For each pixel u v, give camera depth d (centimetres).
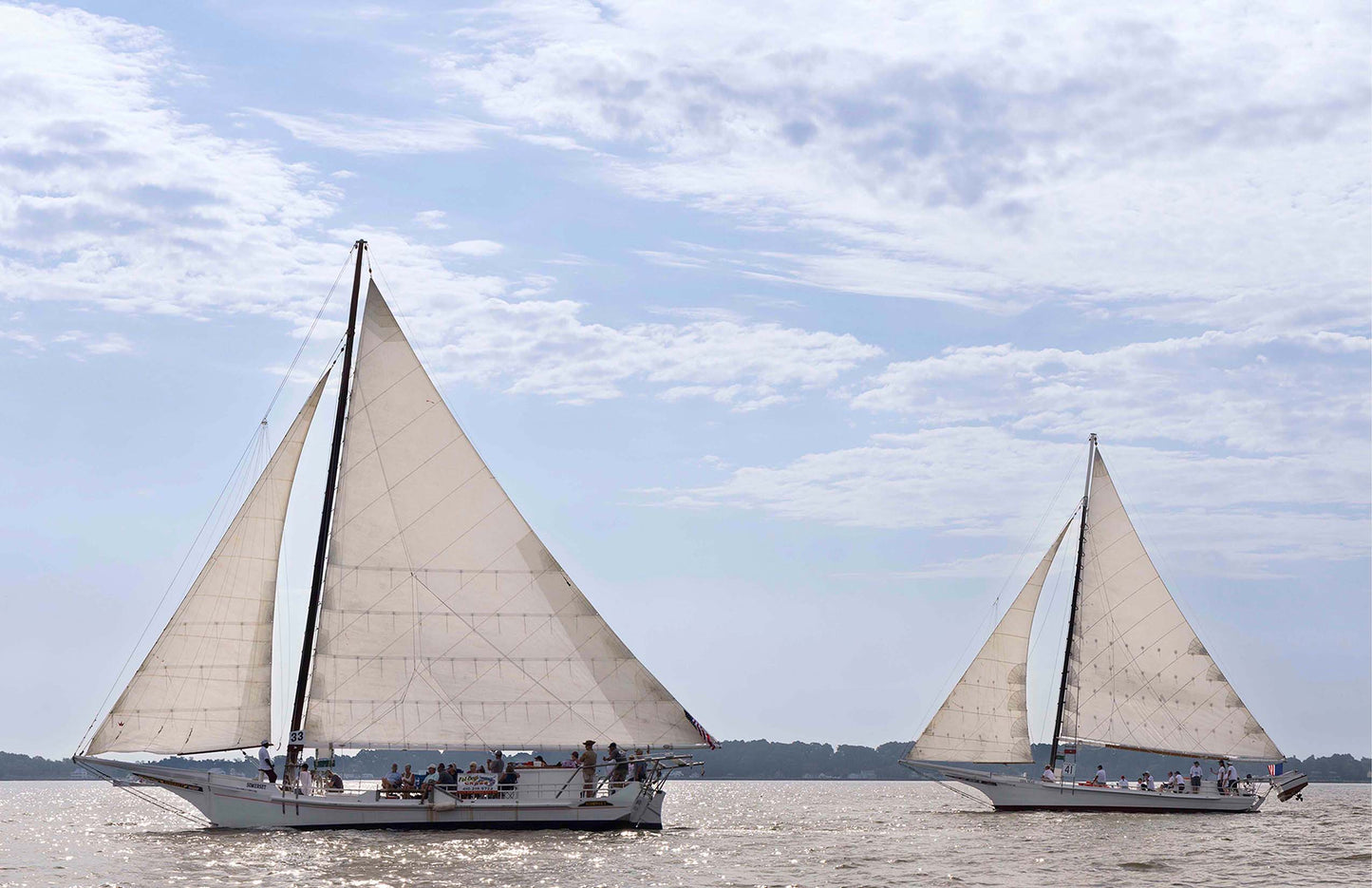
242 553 5206
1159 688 8056
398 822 5262
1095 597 8212
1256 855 5447
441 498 5547
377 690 5406
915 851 5600
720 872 4672
